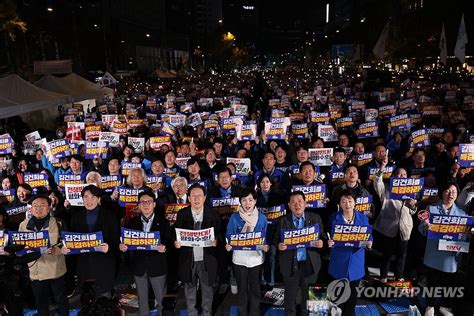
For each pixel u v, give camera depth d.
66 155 11.34
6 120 19.17
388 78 32.97
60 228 6.52
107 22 68.25
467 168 9.03
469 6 47.56
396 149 12.16
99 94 24.14
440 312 6.52
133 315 6.95
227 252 7.57
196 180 8.54
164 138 12.77
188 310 6.50
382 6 84.00
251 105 26.41
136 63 84.81
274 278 7.95
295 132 13.96
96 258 6.31
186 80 64.31
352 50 78.25
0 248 6.23
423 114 16.88
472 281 6.33
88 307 4.78
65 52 44.47
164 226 6.38
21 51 33.59
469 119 15.77
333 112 18.69
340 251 6.18
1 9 20.88
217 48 123.88
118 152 13.18
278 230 6.25
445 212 6.59
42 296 6.37
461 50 17.00
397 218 7.38
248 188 6.29
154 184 8.65
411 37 54.06
